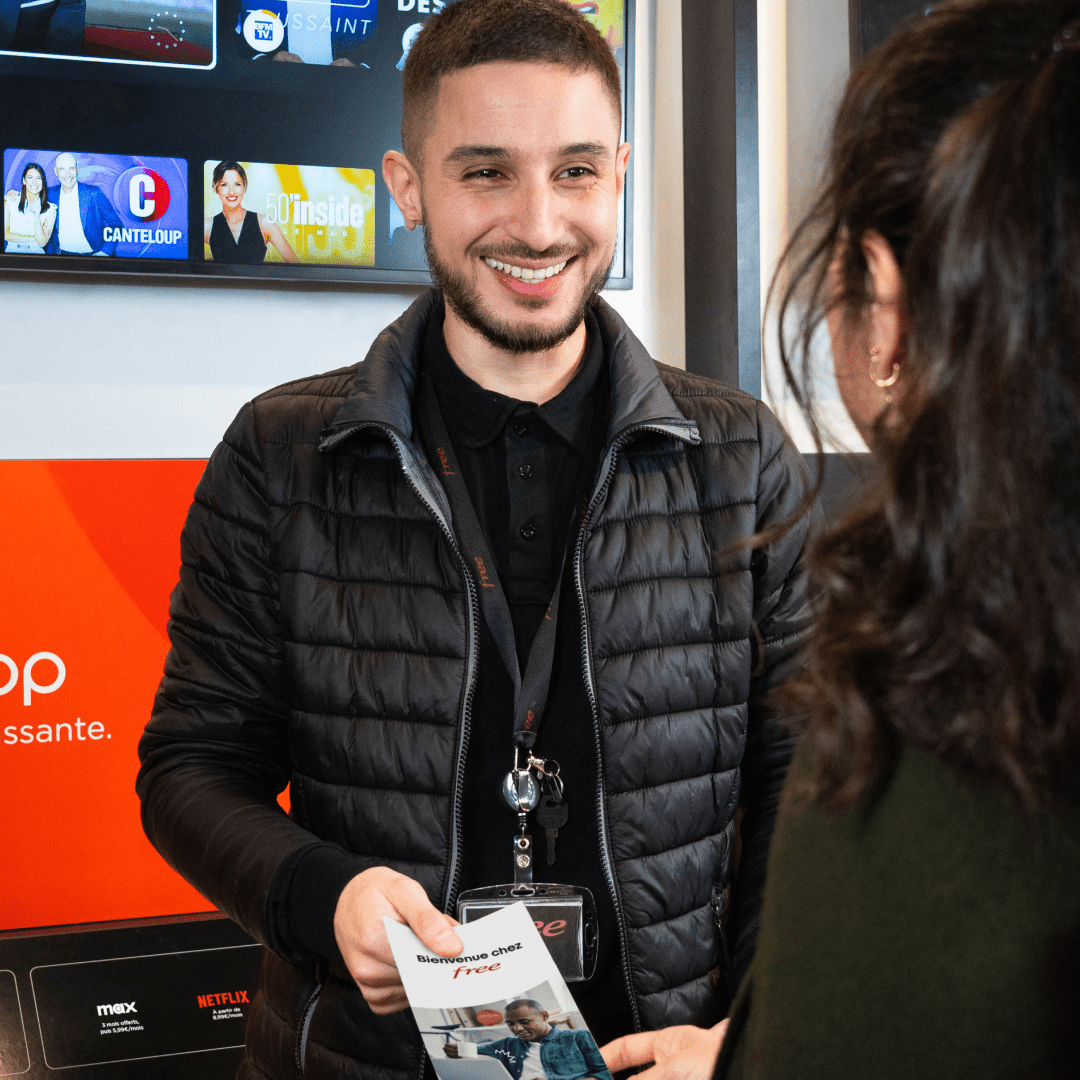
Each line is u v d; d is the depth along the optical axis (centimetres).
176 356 220
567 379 133
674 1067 97
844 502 58
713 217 220
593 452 133
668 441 134
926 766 49
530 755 122
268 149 214
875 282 53
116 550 209
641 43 239
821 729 51
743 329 212
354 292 230
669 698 126
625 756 123
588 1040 92
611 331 136
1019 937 45
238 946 207
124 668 209
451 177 121
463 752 121
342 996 120
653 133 242
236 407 224
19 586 203
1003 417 45
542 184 119
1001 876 46
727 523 133
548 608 127
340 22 216
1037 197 44
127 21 205
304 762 127
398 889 107
